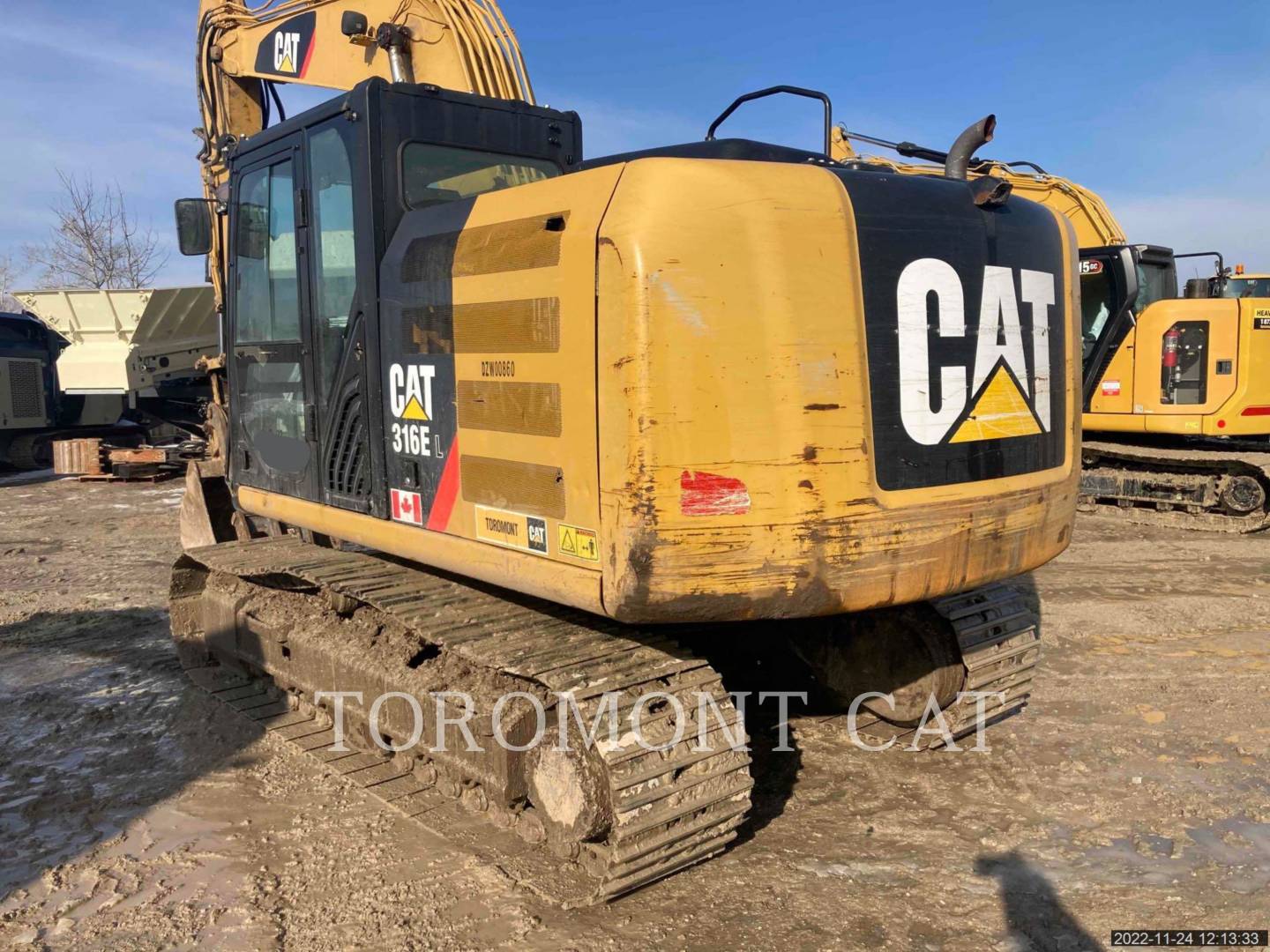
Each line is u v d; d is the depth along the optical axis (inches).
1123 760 169.5
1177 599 272.1
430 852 141.2
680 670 131.6
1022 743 177.2
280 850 143.6
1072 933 119.3
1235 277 425.1
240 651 208.1
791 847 141.3
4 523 440.1
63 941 122.6
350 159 154.1
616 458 111.3
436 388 138.9
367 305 150.9
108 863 141.3
